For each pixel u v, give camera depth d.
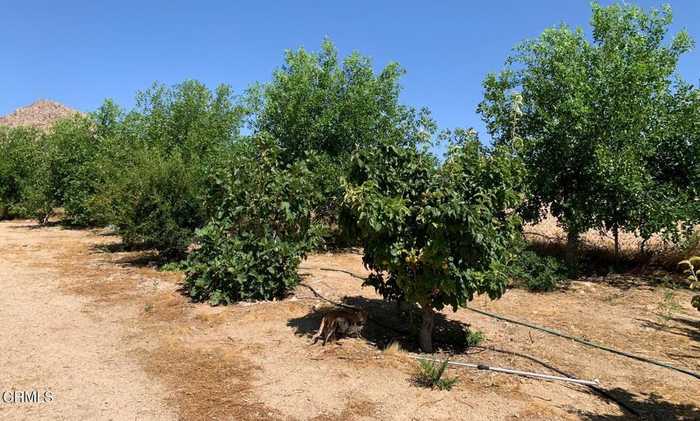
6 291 8.27
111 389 4.71
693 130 10.20
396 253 5.36
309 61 13.41
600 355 6.00
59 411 4.27
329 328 6.04
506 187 5.70
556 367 5.58
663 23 10.44
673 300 8.62
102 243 13.85
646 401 4.81
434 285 5.33
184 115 16.20
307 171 8.50
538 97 10.67
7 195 20.48
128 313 7.18
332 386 4.86
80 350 5.71
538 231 14.44
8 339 6.00
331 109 12.98
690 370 5.57
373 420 4.23
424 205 5.37
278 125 13.31
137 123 17.41
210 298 7.77
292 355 5.64
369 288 8.84
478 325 7.02
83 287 8.66
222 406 4.42
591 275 10.69
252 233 8.05
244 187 8.12
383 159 5.99
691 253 10.49
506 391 4.90
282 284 8.16
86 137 18.52
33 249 12.75
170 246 10.34
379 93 13.38
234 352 5.70
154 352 5.68
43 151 20.52
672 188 10.30
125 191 10.57
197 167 11.16
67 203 17.34
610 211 10.33
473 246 5.20
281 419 4.21
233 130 16.70
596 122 9.79
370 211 5.26
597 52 10.40
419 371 5.30
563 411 4.54
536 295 8.90
